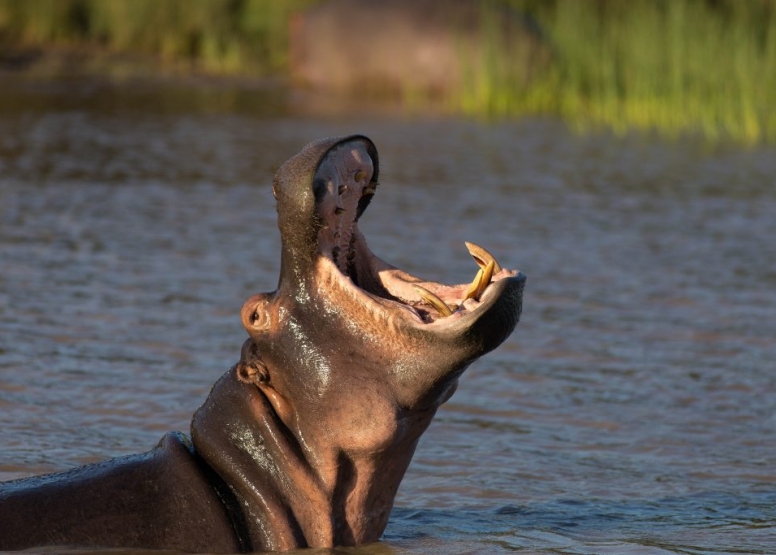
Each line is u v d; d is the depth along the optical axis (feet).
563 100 386.73
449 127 334.24
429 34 400.26
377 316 71.05
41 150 262.67
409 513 87.66
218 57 463.42
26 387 113.09
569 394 120.16
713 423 112.47
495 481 96.02
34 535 71.77
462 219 205.05
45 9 470.39
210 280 159.12
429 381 71.26
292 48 424.46
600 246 188.14
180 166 252.21
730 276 170.91
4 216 193.16
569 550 77.97
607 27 396.78
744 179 258.98
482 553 77.05
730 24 381.81
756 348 137.08
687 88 362.94
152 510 73.20
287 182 71.00
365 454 72.95
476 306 68.69
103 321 137.49
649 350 135.54
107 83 399.85
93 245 176.45
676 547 79.00
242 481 73.82
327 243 72.49
